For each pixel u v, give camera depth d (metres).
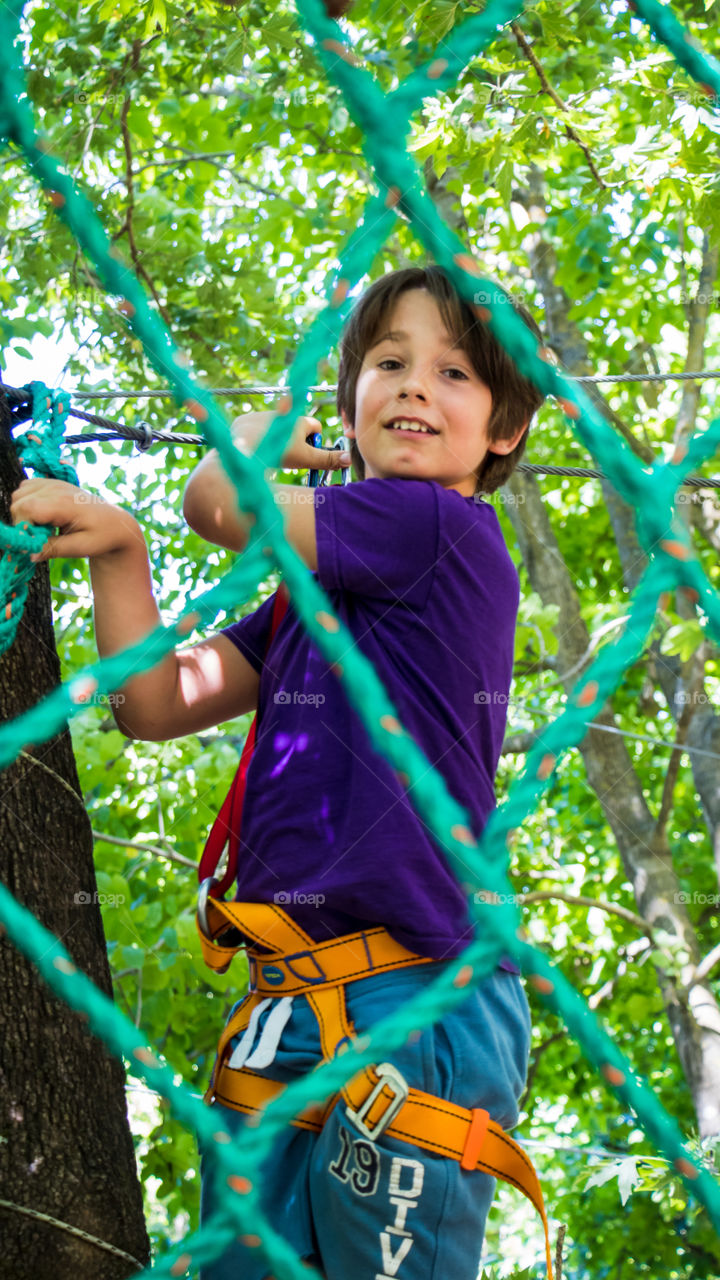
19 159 5.00
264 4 4.64
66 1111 1.88
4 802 2.02
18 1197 1.78
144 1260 1.87
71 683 0.95
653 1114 0.97
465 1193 1.53
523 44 3.96
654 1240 8.57
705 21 5.62
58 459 1.80
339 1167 1.51
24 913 0.91
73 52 5.21
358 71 1.14
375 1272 1.48
